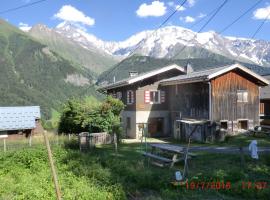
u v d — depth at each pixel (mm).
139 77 40125
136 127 40656
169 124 41781
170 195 14656
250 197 14688
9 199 13922
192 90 36812
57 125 41438
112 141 33062
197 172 17781
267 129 34812
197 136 33469
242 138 32281
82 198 13766
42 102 188625
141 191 15562
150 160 21750
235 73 34781
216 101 34000
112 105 35719
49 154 11070
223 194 15164
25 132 40500
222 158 21344
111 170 18578
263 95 42312
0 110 40625
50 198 13680
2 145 29906
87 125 35000
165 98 41906
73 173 18328
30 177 17906
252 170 17969
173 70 42562
